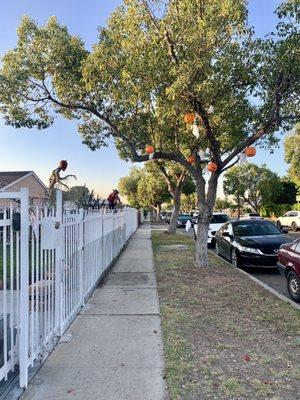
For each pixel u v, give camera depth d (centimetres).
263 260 1162
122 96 1113
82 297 729
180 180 2662
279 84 996
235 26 905
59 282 554
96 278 917
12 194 402
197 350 512
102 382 421
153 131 1270
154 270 1145
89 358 484
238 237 1281
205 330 596
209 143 1125
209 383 417
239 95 1098
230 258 1295
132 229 2688
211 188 1186
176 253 1566
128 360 478
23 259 404
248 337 566
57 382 420
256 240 1213
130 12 968
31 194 3606
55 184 1378
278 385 414
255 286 922
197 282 968
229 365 465
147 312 692
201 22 877
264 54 1005
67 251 614
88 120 1602
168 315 671
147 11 954
